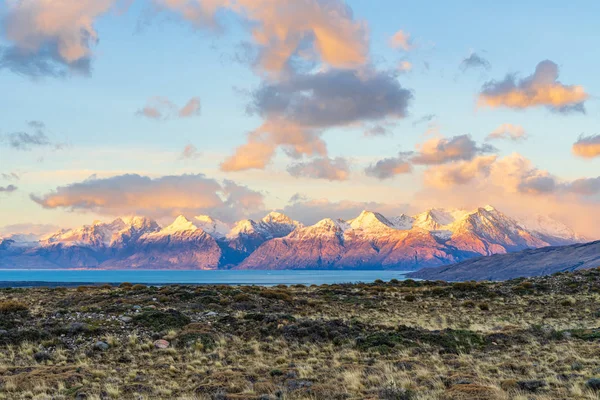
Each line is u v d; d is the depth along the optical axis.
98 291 56.38
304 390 24.67
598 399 22.52
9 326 37.59
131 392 25.19
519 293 61.53
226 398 23.61
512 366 29.36
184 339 36.06
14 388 25.16
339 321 41.62
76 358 31.72
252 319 42.09
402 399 23.42
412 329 39.81
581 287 62.00
